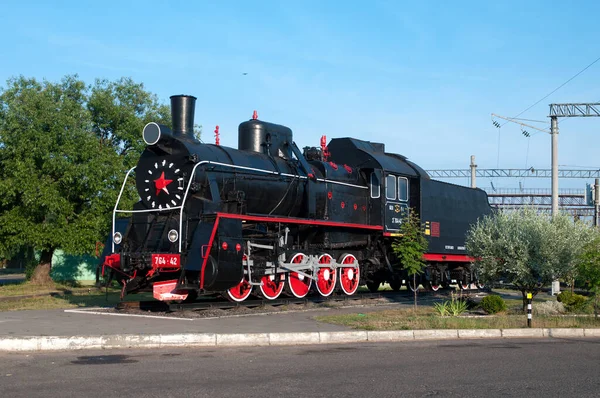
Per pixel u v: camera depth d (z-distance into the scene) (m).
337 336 11.19
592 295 17.00
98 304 17.36
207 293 15.34
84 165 24.31
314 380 7.63
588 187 31.58
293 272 16.83
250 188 15.79
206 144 15.64
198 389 7.04
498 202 63.34
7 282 32.59
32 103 24.19
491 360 9.22
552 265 15.62
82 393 6.77
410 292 22.72
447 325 12.66
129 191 25.72
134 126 27.19
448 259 23.20
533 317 14.48
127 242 15.01
